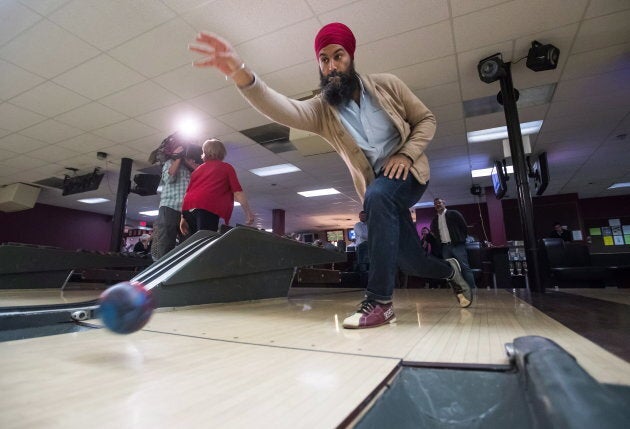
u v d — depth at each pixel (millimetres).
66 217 10797
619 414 257
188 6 3049
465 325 1070
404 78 4145
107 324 680
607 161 7125
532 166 6801
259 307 1818
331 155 6609
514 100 3787
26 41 3473
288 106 1211
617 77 4184
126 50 3619
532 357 443
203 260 1725
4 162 6852
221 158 2590
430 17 3201
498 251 5398
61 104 4676
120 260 3961
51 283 3131
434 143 6090
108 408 389
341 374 535
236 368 575
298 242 2352
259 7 3066
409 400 464
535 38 3500
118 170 7336
